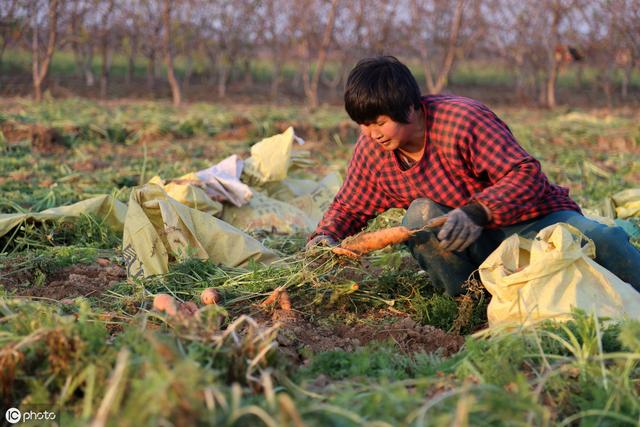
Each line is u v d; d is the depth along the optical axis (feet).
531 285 9.68
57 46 59.88
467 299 10.66
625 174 29.35
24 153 29.89
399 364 9.24
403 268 13.70
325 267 11.58
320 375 8.72
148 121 37.73
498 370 8.09
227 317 10.83
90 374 7.09
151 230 13.37
